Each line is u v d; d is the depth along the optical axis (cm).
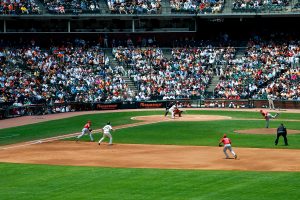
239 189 3441
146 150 5256
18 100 9219
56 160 4709
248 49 11206
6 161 4681
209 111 9612
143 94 10362
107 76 10500
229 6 11481
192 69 10794
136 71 10719
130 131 6775
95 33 11562
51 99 9612
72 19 11350
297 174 3909
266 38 11538
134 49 11238
